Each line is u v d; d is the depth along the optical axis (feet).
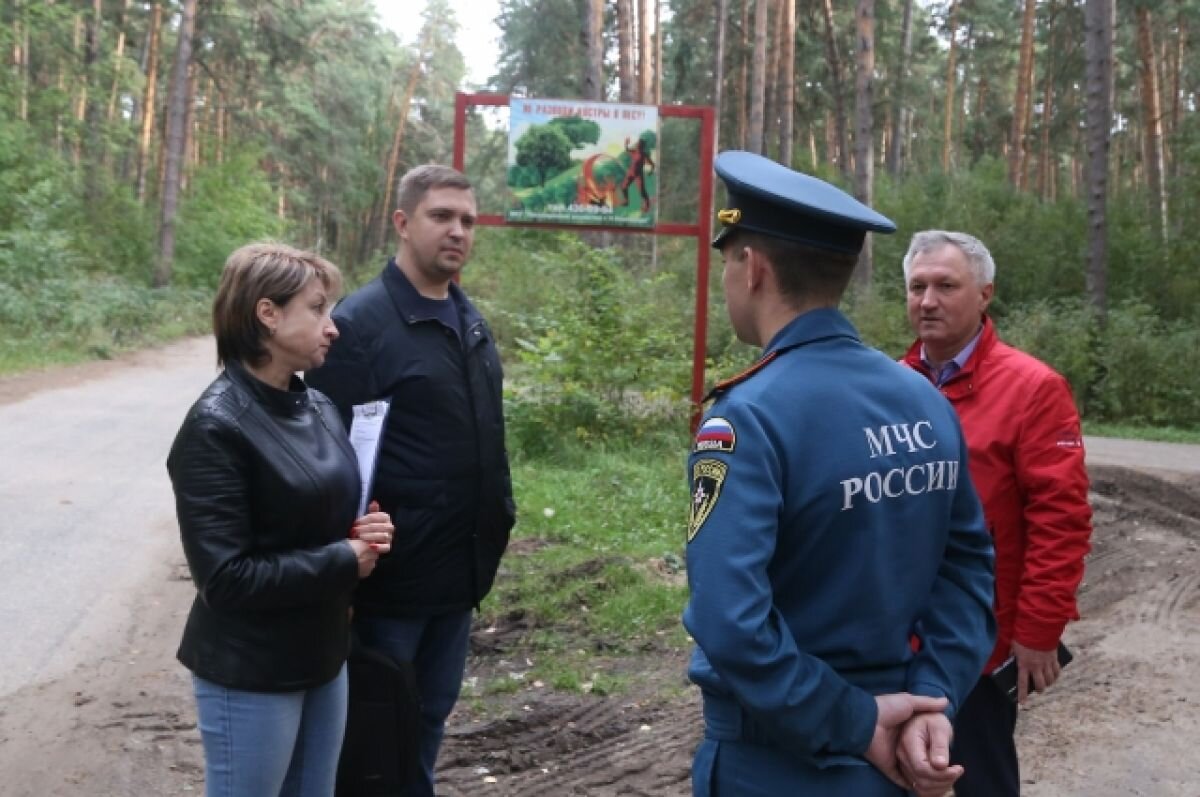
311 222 203.92
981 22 134.72
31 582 21.36
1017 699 10.23
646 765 14.67
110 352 65.16
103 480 30.35
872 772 6.73
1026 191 98.78
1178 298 75.05
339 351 10.97
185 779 13.92
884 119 122.83
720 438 6.70
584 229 35.19
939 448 7.20
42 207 87.40
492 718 15.99
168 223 107.86
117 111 134.41
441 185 11.21
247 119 140.36
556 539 25.59
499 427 11.86
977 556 7.60
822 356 7.03
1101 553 27.55
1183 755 15.23
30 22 103.09
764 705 6.33
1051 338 60.29
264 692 8.80
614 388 37.40
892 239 84.28
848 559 6.81
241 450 8.52
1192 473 38.01
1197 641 20.18
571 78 124.36
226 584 8.36
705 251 35.73
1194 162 78.89
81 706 15.92
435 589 11.34
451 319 11.51
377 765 10.44
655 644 19.16
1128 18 93.76
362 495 9.58
